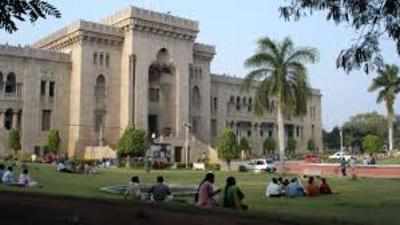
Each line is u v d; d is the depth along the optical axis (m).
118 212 12.75
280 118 48.81
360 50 11.61
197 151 77.12
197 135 84.00
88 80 72.31
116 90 75.06
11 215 11.93
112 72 74.81
